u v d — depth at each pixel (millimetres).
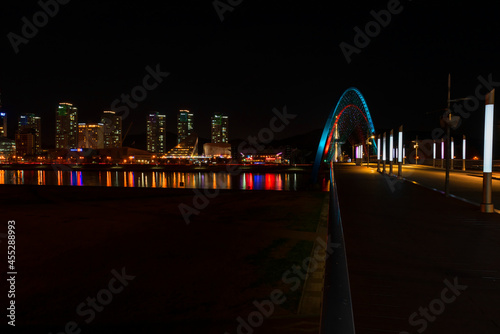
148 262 8922
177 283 7258
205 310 5867
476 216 9086
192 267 8359
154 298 6473
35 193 28484
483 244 6215
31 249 10500
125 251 10133
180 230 13203
